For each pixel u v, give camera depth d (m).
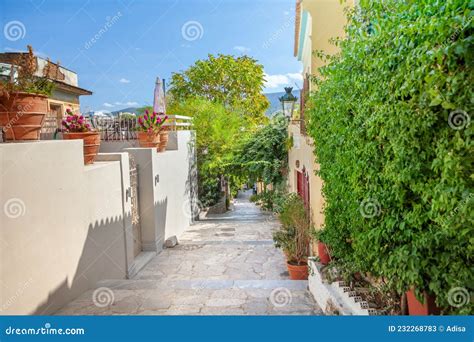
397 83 2.44
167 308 5.08
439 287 2.37
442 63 1.97
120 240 7.33
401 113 2.39
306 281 6.52
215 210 17.39
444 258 2.32
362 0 3.11
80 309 5.00
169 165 10.85
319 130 5.43
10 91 4.81
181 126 14.27
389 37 2.59
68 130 6.98
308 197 8.19
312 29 6.78
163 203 10.09
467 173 1.90
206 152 15.98
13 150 3.98
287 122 13.27
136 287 6.08
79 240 5.63
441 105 2.05
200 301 5.39
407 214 2.63
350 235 4.30
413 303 2.93
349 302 4.16
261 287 6.08
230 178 18.16
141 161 9.05
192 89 19.58
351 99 3.56
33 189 4.36
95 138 6.93
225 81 19.50
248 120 17.38
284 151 13.96
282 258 8.47
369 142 3.10
